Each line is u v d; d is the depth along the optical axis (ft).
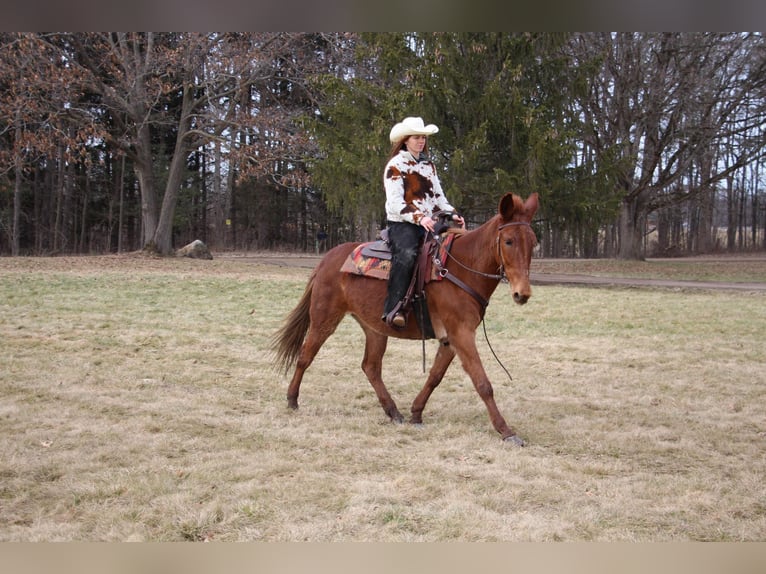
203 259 87.86
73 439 16.33
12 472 14.10
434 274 17.61
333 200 74.18
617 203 69.77
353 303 19.02
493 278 17.19
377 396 20.20
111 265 71.51
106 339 29.40
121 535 11.59
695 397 22.29
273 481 14.05
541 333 35.09
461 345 17.47
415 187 18.42
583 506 13.06
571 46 84.28
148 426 17.49
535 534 11.81
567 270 93.20
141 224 148.46
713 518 12.60
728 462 15.87
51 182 137.90
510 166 67.05
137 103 82.69
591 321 39.63
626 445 16.99
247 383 23.06
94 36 79.15
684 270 91.97
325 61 83.71
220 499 13.00
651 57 90.17
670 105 92.02
